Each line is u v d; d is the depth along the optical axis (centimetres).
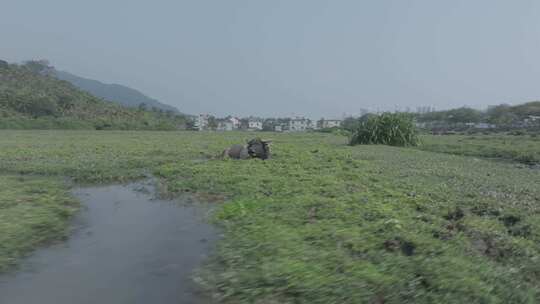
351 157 2338
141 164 2031
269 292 654
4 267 764
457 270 718
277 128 13362
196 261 812
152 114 9988
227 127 12638
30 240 889
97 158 2188
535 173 2022
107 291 689
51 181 1546
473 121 9338
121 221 1095
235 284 679
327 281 670
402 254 806
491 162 2541
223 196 1341
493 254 834
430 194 1311
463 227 970
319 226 941
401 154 2650
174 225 1053
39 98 7669
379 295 654
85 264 798
